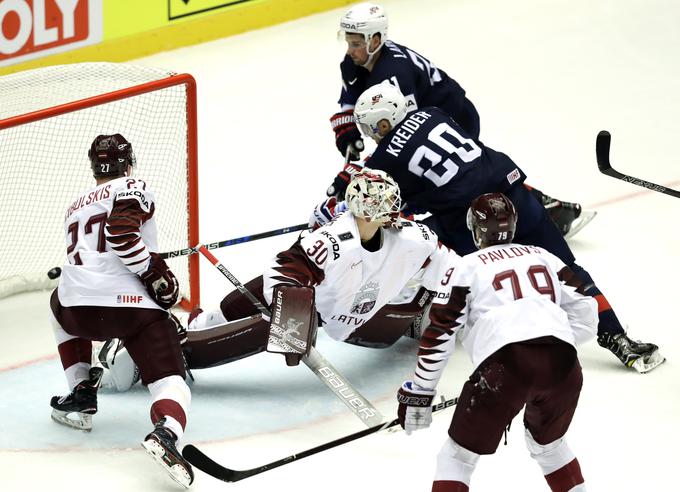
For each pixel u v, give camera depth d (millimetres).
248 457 15305
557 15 38031
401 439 15812
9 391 17172
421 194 17578
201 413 16500
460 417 12805
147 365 14961
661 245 22781
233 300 17531
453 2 39656
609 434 15836
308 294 14484
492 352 12641
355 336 17250
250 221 24609
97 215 15133
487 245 13438
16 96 23078
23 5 30984
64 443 15570
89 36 32906
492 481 14695
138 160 25078
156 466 15000
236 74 33906
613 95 31859
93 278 14914
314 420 16406
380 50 20375
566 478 13297
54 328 15867
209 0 35781
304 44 36219
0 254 21641
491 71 33844
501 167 17703
